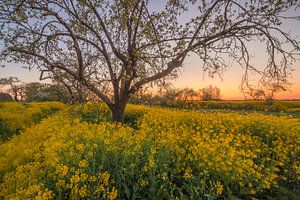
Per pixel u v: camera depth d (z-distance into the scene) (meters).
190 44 9.19
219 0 9.11
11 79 48.88
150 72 9.92
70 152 5.52
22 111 20.19
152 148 6.21
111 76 10.31
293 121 11.80
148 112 14.53
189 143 7.53
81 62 9.82
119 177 5.06
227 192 5.55
